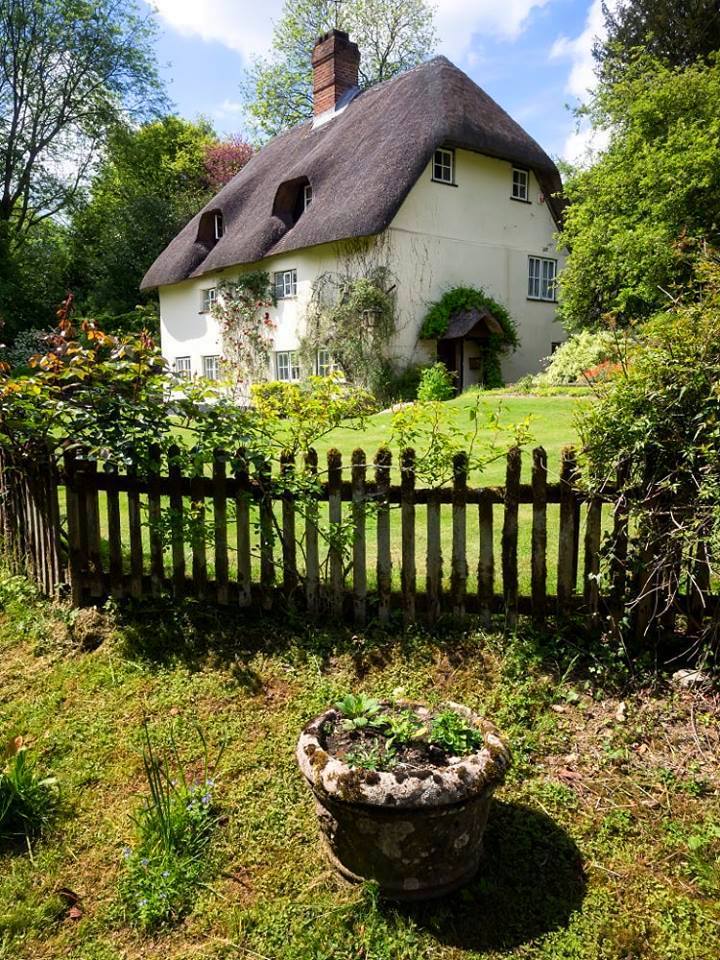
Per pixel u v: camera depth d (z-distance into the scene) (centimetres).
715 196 1193
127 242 2661
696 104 1313
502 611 354
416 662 338
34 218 2833
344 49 1998
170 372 405
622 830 248
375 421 976
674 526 308
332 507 367
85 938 218
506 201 1739
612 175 1392
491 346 1605
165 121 3106
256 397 398
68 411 383
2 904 231
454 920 216
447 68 1614
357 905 220
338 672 339
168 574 425
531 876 232
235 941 213
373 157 1508
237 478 382
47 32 2470
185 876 235
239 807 266
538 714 304
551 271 1883
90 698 338
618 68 1798
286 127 3192
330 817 223
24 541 474
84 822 265
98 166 2900
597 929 213
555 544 459
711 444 294
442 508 557
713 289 330
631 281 1330
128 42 2656
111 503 402
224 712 321
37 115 2592
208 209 2031
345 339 1513
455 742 230
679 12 2020
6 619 420
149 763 292
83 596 414
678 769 271
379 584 364
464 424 831
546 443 703
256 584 392
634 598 329
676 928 212
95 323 452
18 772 270
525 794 266
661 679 314
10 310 2425
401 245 1508
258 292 1780
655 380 313
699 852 237
